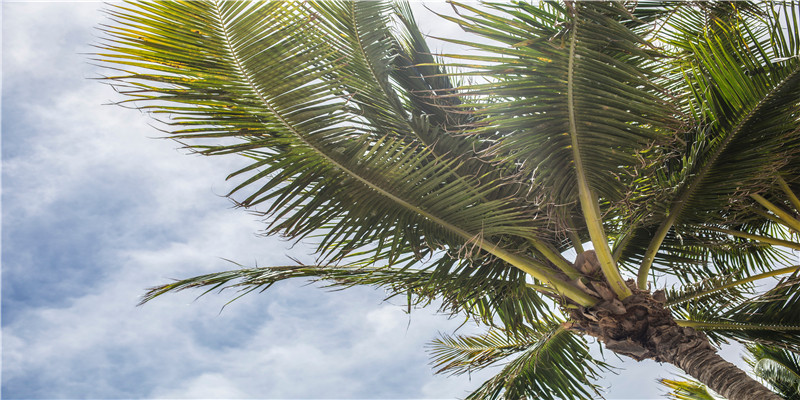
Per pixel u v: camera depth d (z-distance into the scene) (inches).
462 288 171.6
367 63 171.0
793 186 201.5
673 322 170.2
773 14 160.2
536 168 147.5
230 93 129.6
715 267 237.3
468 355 261.1
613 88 126.0
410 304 183.0
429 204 157.9
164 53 122.4
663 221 186.4
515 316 200.1
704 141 169.5
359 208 154.9
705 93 168.7
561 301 179.3
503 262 179.9
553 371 219.3
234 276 186.1
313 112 136.3
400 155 146.9
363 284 194.5
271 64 128.7
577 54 120.4
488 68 122.7
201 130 133.1
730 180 171.6
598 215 161.8
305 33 130.8
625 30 112.1
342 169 146.9
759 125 163.2
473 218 160.4
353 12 163.9
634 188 170.4
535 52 120.1
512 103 132.5
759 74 159.0
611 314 168.6
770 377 293.1
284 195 144.9
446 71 213.3
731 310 217.0
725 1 168.1
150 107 127.3
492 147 145.2
